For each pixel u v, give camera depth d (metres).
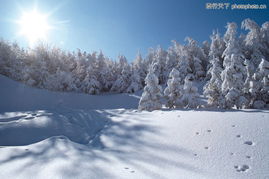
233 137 5.02
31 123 8.56
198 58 35.19
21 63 31.14
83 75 39.97
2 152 4.68
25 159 4.20
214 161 4.16
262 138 4.73
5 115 11.18
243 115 6.54
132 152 5.09
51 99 23.88
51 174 3.35
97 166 3.90
